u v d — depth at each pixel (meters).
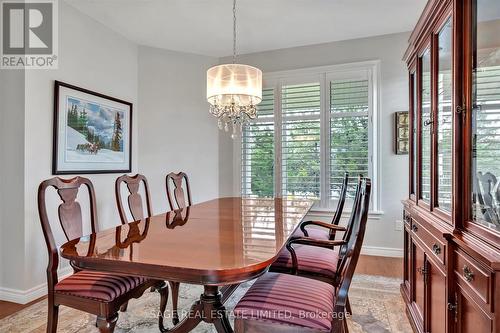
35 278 2.63
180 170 4.26
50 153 2.79
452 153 1.42
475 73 1.30
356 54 3.84
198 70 4.39
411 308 2.14
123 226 1.88
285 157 4.15
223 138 4.49
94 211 2.00
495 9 1.21
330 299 1.46
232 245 1.46
